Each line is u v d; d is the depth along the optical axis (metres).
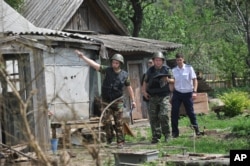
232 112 34.59
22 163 10.91
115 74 20.23
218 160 14.62
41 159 7.37
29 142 7.35
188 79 23.03
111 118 20.09
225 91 61.16
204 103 37.22
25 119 7.34
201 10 77.56
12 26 24.42
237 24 58.56
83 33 37.41
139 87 36.97
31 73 18.30
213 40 75.81
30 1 38.44
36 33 23.38
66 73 27.00
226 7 44.75
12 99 9.98
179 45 39.28
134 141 22.50
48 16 35.94
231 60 69.62
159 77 21.16
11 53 17.16
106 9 38.47
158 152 15.87
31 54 18.19
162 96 21.19
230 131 24.11
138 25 49.94
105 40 35.69
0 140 15.34
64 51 26.89
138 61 37.03
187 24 76.56
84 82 28.44
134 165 14.34
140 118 36.69
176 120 23.05
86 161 11.02
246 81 71.94
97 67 20.38
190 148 18.67
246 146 18.53
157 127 21.34
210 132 23.86
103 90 20.25
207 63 76.69
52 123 19.22
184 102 23.16
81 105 28.23
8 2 36.28
